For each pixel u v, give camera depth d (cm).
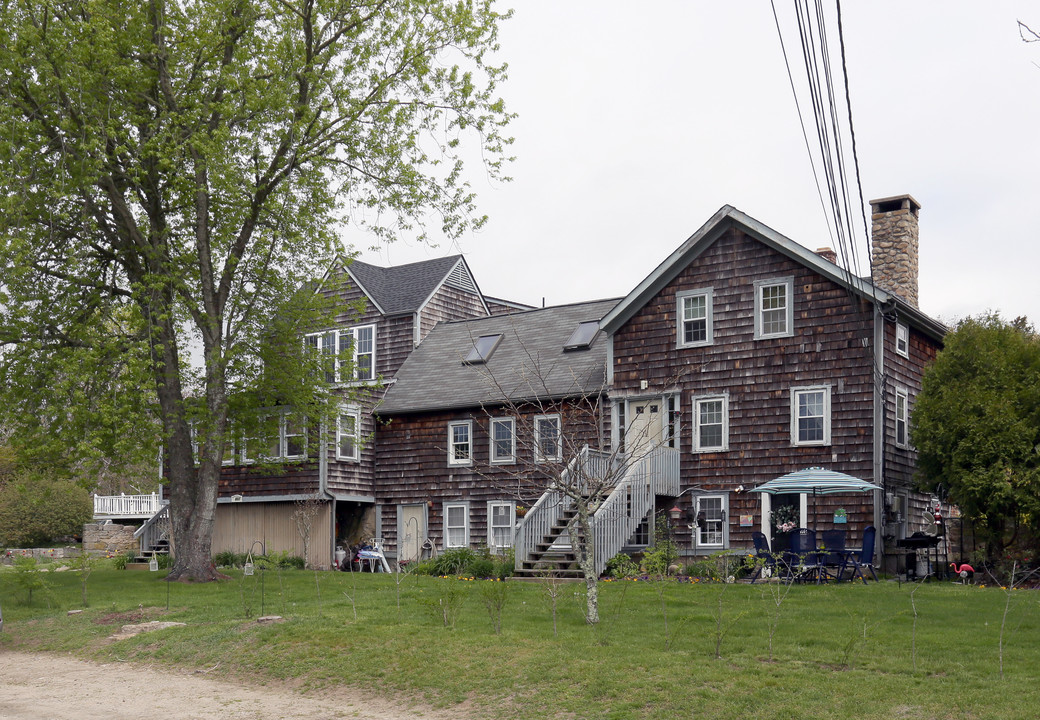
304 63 2267
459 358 3316
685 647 1259
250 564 1891
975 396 2136
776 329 2533
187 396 2569
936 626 1381
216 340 2345
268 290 2452
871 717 934
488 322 3466
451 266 3744
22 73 2066
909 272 2742
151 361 2145
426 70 2319
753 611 1549
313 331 2511
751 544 2491
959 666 1105
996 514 2106
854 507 2356
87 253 2361
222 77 2200
